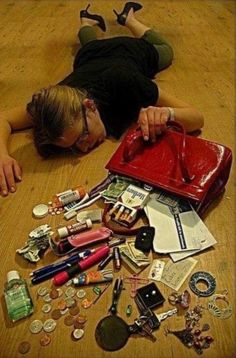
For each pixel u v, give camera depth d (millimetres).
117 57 1470
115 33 1941
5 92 1569
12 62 1755
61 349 799
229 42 1848
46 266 930
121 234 983
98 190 1101
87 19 1891
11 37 1937
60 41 1897
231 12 2104
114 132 1319
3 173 1172
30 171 1209
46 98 1127
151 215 1000
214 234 999
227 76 1620
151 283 888
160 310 845
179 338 804
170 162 1054
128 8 1849
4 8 2199
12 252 974
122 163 1077
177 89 1552
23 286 881
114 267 919
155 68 1626
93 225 1013
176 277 899
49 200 1108
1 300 880
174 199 1020
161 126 1089
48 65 1733
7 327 835
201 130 1339
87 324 830
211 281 894
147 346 795
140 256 930
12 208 1093
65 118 1117
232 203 1081
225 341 801
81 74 1365
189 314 837
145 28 1773
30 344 808
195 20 2037
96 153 1261
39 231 1007
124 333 808
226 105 1463
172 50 1735
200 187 996
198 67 1680
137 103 1301
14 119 1344
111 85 1288
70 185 1155
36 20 2082
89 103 1181
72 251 956
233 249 960
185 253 940
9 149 1292
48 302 867
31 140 1324
